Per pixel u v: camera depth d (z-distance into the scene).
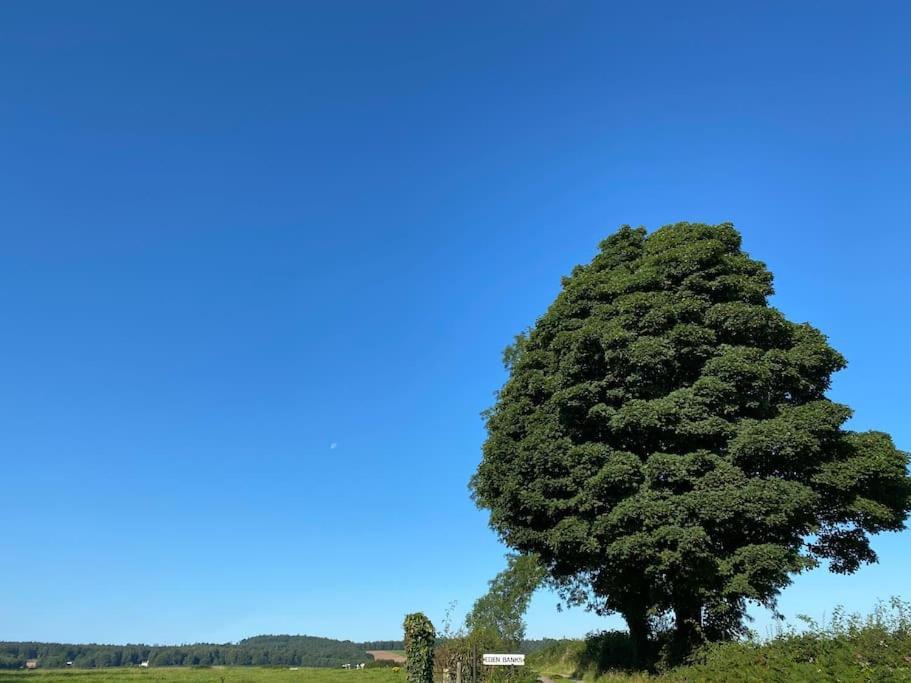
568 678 30.94
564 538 20.97
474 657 24.23
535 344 26.14
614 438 21.95
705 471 19.17
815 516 20.12
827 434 19.27
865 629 14.25
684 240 23.31
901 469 19.36
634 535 18.91
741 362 19.64
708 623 20.95
